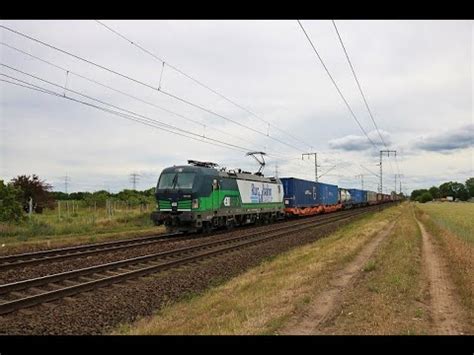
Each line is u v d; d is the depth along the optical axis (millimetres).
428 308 9836
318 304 9922
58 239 24234
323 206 60125
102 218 37000
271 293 11016
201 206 26438
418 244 22062
